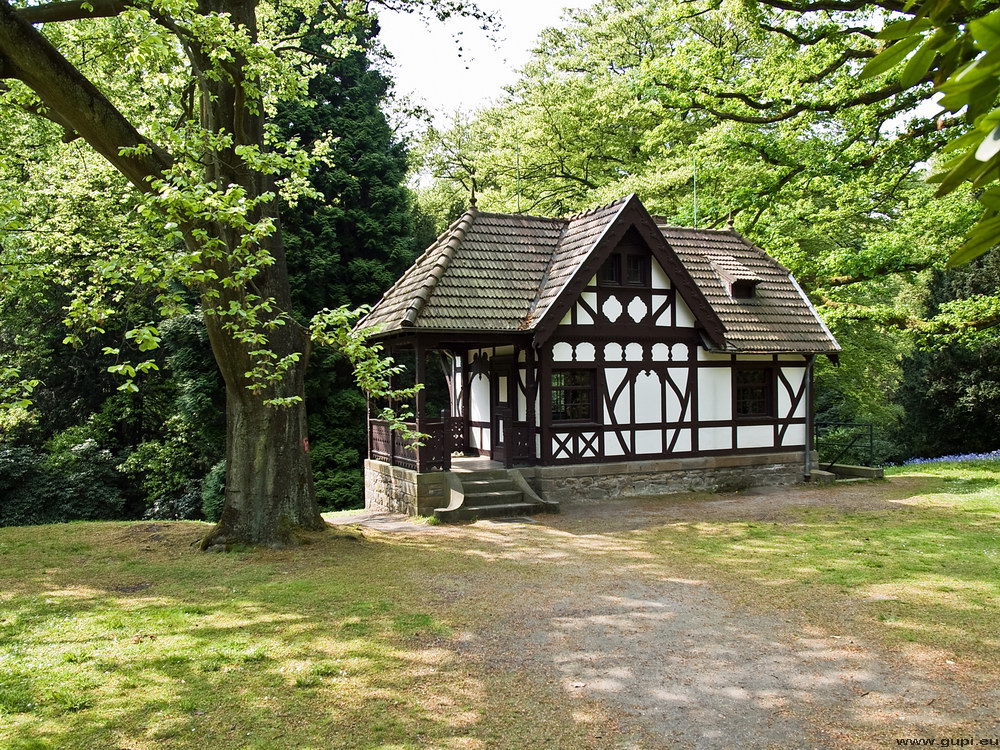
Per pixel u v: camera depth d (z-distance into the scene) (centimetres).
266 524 1184
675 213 2680
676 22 1902
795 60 1652
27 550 1193
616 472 1667
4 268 984
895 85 1494
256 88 1041
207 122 1157
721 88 1798
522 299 1596
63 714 592
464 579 1001
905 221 1847
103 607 877
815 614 843
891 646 743
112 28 1188
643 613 855
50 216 1791
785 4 1427
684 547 1188
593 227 1661
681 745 552
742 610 862
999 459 2242
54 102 959
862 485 1844
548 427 1602
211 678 664
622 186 2664
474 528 1364
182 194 783
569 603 894
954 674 673
